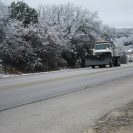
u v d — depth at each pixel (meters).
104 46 43.06
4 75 30.42
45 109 11.35
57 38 44.91
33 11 46.88
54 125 8.94
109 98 13.80
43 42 41.38
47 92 16.06
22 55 38.09
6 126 8.87
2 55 36.34
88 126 8.78
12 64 37.19
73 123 9.16
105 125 8.80
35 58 39.16
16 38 37.91
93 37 58.53
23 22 44.28
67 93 15.60
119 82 20.48
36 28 42.50
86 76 25.52
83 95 14.81
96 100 13.29
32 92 16.11
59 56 46.72
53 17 59.34
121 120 9.30
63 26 56.44
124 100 13.19
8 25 37.88
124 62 70.06
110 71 31.34
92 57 42.41
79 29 57.78
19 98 14.11
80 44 53.91
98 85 18.97
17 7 45.69
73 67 50.59
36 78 24.55
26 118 9.88
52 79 23.28
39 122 9.31
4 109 11.48
